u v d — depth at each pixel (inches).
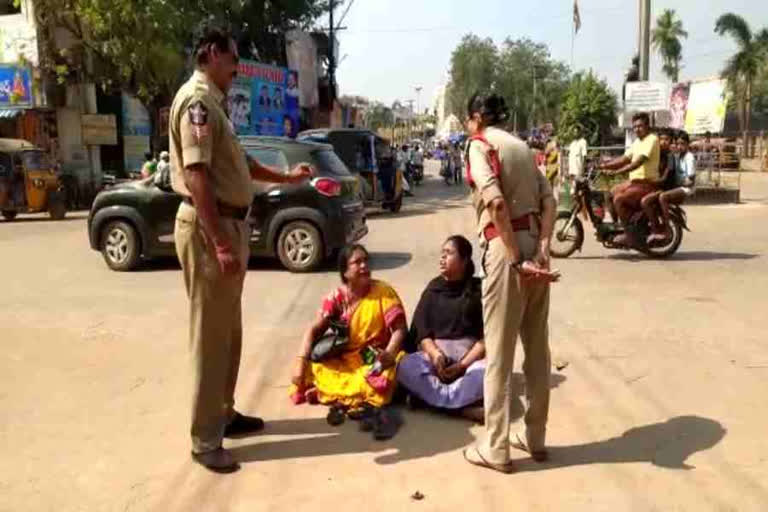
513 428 164.6
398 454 152.8
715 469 143.9
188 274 142.6
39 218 700.7
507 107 143.3
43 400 184.9
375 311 175.3
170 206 364.5
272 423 169.9
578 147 692.1
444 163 1251.2
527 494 134.7
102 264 394.6
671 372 201.9
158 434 163.6
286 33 1077.1
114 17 723.4
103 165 933.8
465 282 179.6
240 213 145.6
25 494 136.8
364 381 168.2
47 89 819.4
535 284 140.1
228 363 151.6
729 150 1390.3
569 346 227.0
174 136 139.5
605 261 382.0
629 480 139.6
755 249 416.5
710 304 279.6
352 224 370.0
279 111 1027.3
